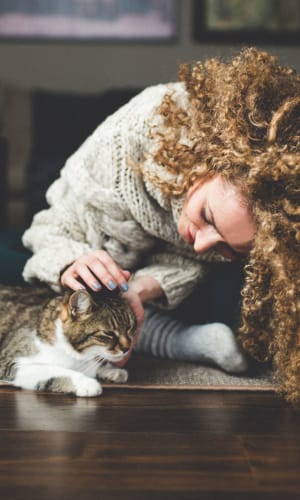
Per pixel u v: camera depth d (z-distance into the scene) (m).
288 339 1.44
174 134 1.55
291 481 1.06
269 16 4.26
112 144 1.71
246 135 1.34
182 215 1.47
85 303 1.67
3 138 3.79
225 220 1.32
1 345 1.76
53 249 1.77
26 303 1.85
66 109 3.86
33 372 1.62
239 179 1.31
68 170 1.87
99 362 1.73
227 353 1.74
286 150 1.27
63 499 0.98
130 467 1.11
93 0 4.31
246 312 1.57
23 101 3.88
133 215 1.71
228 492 1.02
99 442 1.23
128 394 1.58
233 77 1.43
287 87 1.42
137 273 1.82
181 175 1.49
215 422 1.37
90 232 1.79
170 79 4.34
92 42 4.36
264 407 1.48
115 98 3.87
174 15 4.30
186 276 1.81
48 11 4.32
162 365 1.87
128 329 1.73
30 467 1.10
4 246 2.18
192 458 1.15
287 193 1.28
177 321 1.98
